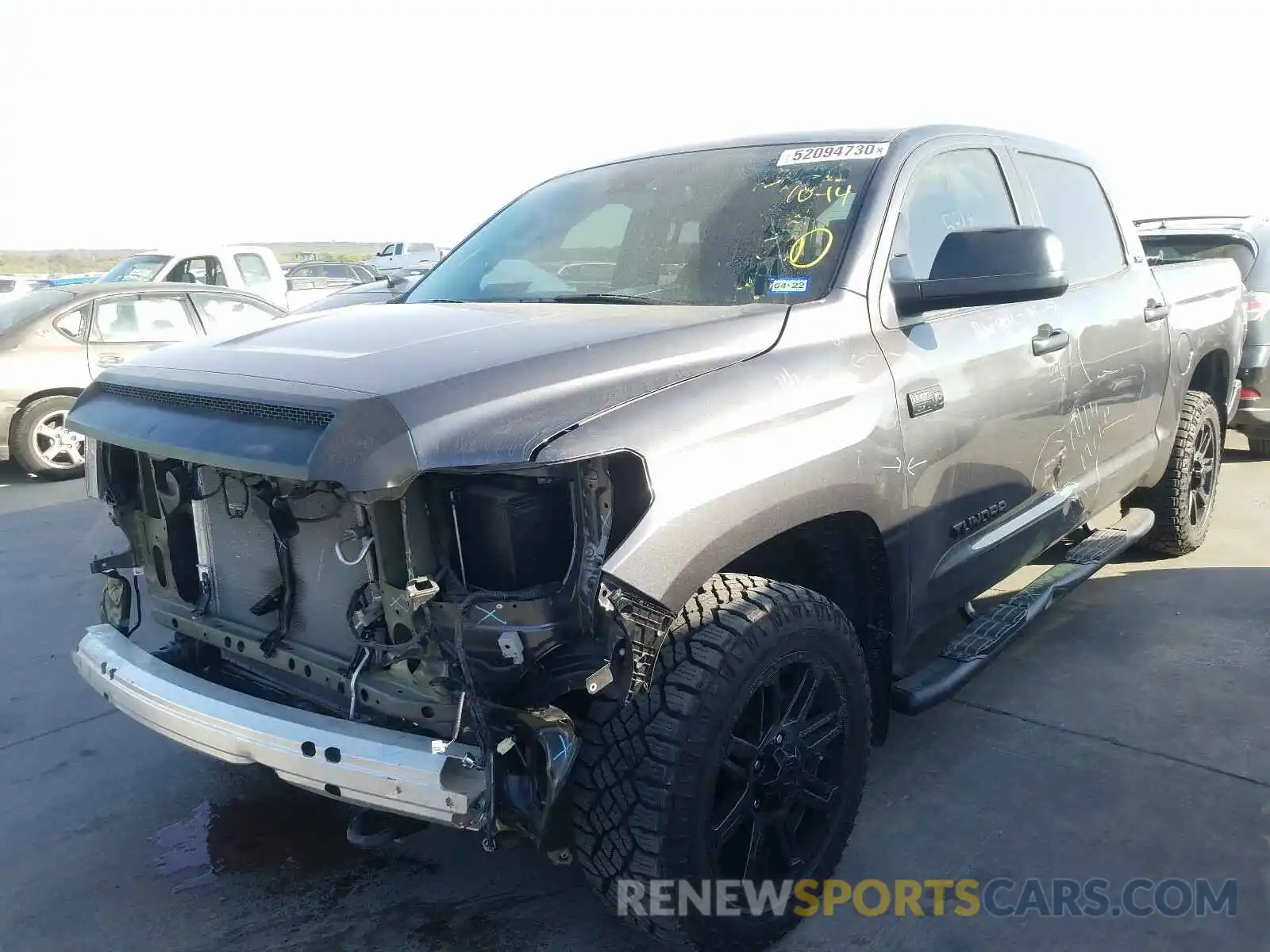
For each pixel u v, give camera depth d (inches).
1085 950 96.2
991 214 136.6
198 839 119.1
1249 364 268.4
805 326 102.0
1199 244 282.4
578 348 88.4
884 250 113.0
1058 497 145.4
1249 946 96.0
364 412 76.9
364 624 86.1
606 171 145.6
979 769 128.3
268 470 77.7
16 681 162.2
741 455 88.0
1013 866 108.6
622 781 83.2
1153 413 174.4
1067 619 176.1
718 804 89.8
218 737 87.7
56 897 108.4
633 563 78.9
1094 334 147.9
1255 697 144.8
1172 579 193.9
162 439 87.3
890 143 123.8
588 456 77.9
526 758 78.4
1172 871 107.0
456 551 82.0
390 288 149.1
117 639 104.3
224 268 572.1
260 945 100.3
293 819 123.0
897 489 106.2
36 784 131.2
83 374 331.6
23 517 269.1
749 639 87.4
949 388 114.0
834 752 102.0
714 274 114.9
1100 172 171.0
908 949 96.9
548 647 78.4
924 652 163.0
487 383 81.8
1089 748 132.5
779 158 129.0
